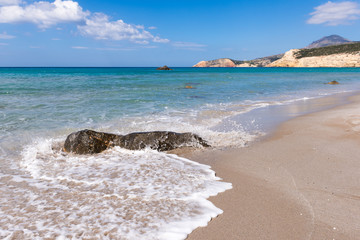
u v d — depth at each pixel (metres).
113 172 4.43
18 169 4.64
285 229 2.84
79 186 3.86
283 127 7.77
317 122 8.24
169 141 5.92
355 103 12.30
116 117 9.20
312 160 4.95
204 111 10.60
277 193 3.68
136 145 5.74
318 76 40.28
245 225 2.91
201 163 5.01
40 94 14.65
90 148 5.54
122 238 2.61
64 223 2.87
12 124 7.91
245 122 8.59
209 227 2.86
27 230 2.73
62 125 7.96
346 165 4.64
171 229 2.78
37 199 3.44
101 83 23.58
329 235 2.73
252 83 25.58
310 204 3.35
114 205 3.27
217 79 32.00
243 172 4.50
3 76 35.16
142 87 20.14
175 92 17.11
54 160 5.11
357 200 3.42
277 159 5.08
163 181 4.05
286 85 23.58
